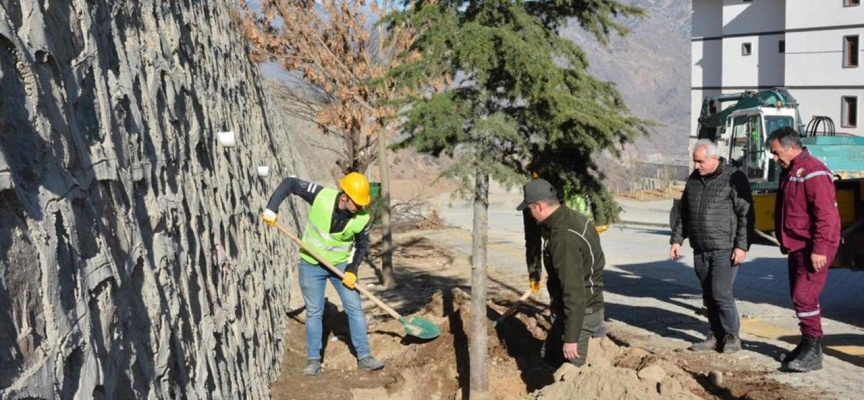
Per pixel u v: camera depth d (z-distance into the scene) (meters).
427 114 5.34
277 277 8.53
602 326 6.65
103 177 3.23
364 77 9.80
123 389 2.94
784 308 9.20
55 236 2.56
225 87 7.88
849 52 35.06
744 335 7.74
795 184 6.25
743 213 6.74
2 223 2.26
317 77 10.18
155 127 4.32
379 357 7.24
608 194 6.43
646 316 8.89
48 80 2.88
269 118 12.95
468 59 5.27
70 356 2.51
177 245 4.21
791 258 6.39
